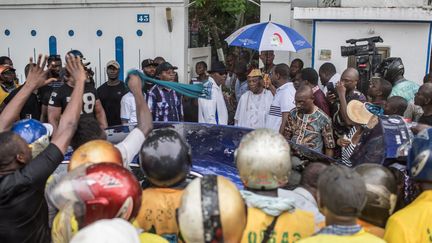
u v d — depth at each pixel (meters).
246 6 10.51
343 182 2.05
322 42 8.46
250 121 6.30
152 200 2.51
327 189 2.07
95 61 8.80
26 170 2.57
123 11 8.54
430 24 8.05
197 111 7.01
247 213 2.19
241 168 2.29
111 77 6.94
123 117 6.46
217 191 1.99
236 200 2.00
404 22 8.12
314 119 5.05
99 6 8.59
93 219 2.01
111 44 8.69
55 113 5.40
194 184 2.04
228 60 8.97
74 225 2.07
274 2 8.86
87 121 3.17
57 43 8.92
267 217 2.31
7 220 2.59
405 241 2.36
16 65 9.17
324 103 5.53
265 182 2.28
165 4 8.32
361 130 4.55
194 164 3.58
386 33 8.23
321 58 8.50
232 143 4.03
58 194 2.07
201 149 3.88
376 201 2.45
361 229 2.09
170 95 6.13
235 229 1.99
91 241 1.66
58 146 2.67
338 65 8.45
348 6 8.33
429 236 2.37
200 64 7.74
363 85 7.02
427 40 8.10
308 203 2.66
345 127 5.18
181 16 8.31
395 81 6.54
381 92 5.38
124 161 2.85
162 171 2.41
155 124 4.62
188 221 1.97
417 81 8.24
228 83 8.68
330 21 8.36
